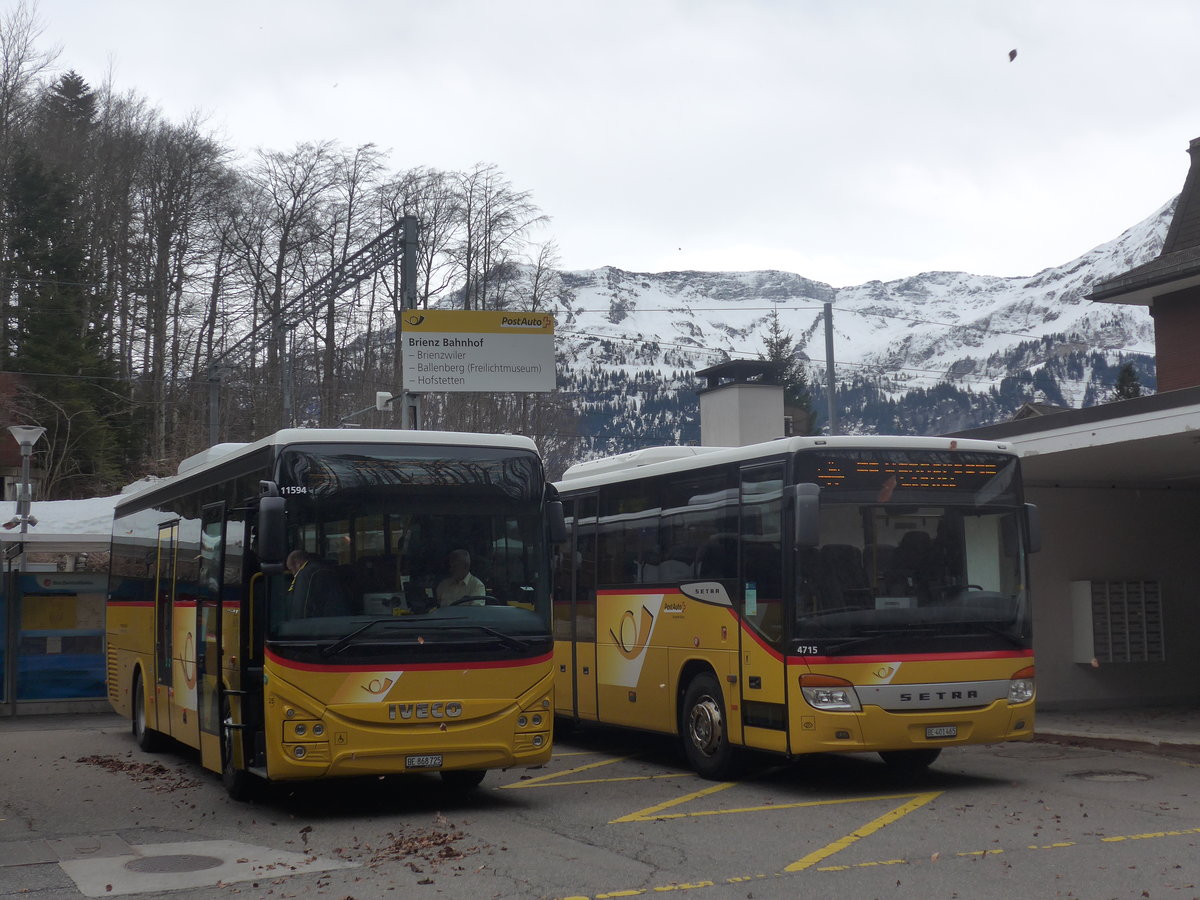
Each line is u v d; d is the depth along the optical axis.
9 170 44.69
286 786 12.74
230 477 12.05
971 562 12.09
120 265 48.38
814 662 11.51
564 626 16.53
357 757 10.29
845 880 8.16
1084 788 12.15
